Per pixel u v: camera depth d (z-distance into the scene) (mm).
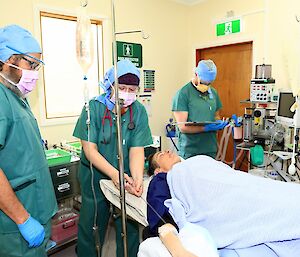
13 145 1177
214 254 1057
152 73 3578
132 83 1548
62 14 2697
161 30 3627
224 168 1489
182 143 2543
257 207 1180
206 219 1285
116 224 1817
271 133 2824
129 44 3264
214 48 3816
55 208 1396
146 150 2627
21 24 2432
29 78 1232
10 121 1173
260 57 3246
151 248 1141
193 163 1520
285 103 2570
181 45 3910
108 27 3049
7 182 1089
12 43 1165
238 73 3604
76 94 2959
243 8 3340
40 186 1282
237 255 1130
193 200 1383
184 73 3996
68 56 2867
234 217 1218
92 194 1777
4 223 1178
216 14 3627
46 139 2689
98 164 1613
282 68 3033
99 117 1680
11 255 1210
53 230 2260
